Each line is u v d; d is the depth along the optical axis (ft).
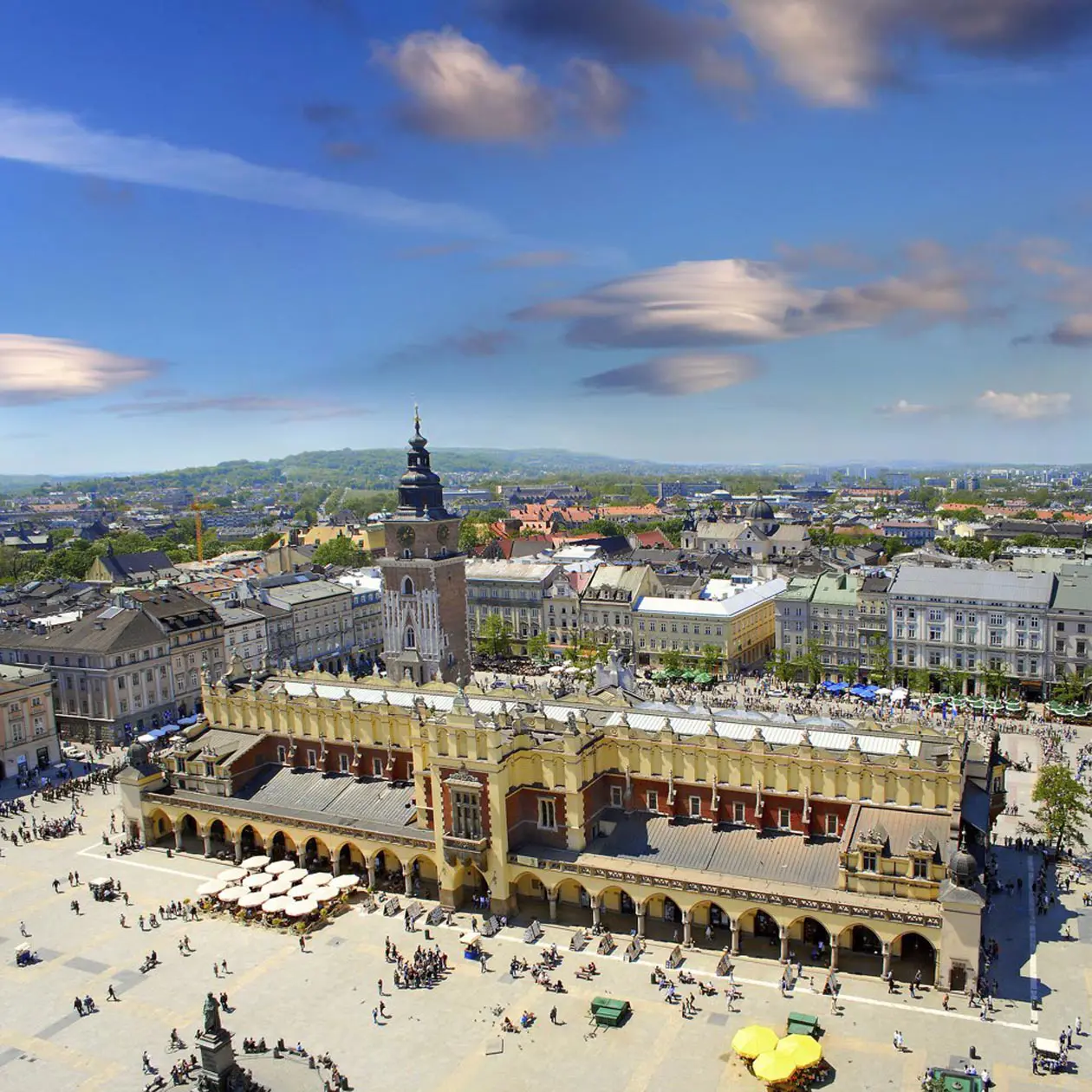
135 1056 259.80
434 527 538.88
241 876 361.10
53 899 359.05
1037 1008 264.31
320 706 404.77
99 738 565.53
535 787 336.70
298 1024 271.49
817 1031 255.91
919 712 562.25
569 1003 277.23
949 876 274.57
